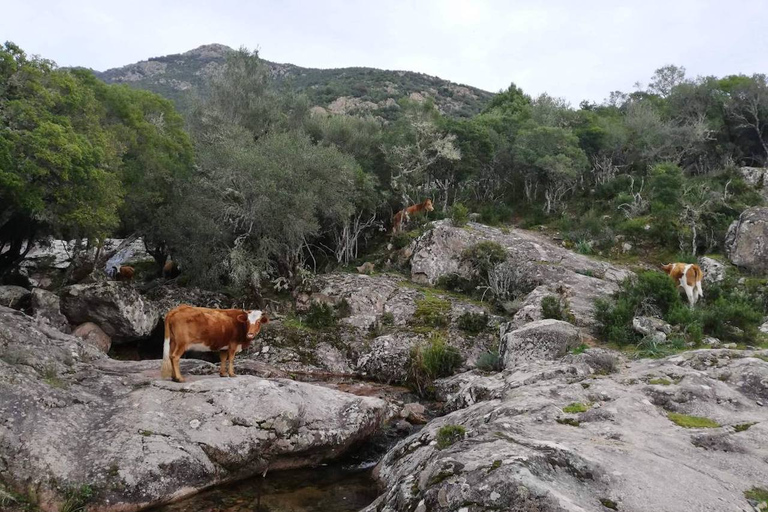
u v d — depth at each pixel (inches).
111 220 581.3
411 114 1266.0
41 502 257.9
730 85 1312.7
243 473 321.7
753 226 783.7
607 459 231.9
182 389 348.5
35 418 294.5
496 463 207.5
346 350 629.0
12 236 745.0
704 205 925.8
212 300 743.1
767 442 274.7
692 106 1337.4
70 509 257.8
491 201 1224.2
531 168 1169.4
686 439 275.0
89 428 304.8
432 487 206.7
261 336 632.4
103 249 900.0
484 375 494.9
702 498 207.8
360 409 382.0
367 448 381.1
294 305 732.7
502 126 1325.0
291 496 303.7
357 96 2768.2
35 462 269.4
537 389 350.9
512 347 489.7
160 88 4124.0
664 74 1653.5
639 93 1760.6
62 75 562.3
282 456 335.3
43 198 529.7
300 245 839.7
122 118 732.0
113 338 604.4
